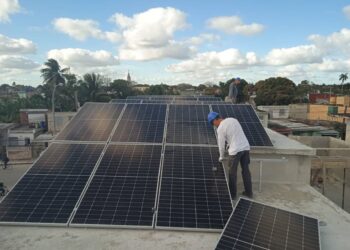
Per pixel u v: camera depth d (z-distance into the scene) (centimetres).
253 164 840
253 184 823
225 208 593
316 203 699
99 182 662
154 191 635
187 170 709
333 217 622
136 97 2525
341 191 2203
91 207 590
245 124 958
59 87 6131
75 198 614
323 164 1559
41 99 6931
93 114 1018
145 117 994
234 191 701
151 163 732
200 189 645
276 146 859
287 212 558
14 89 13625
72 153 775
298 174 842
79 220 560
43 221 559
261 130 919
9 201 607
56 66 5891
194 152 783
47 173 695
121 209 585
